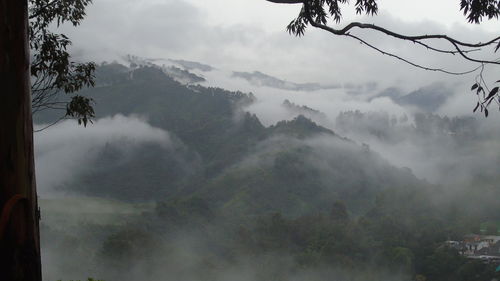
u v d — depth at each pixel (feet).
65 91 22.04
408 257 166.81
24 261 5.39
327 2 17.49
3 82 5.41
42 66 20.94
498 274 148.15
